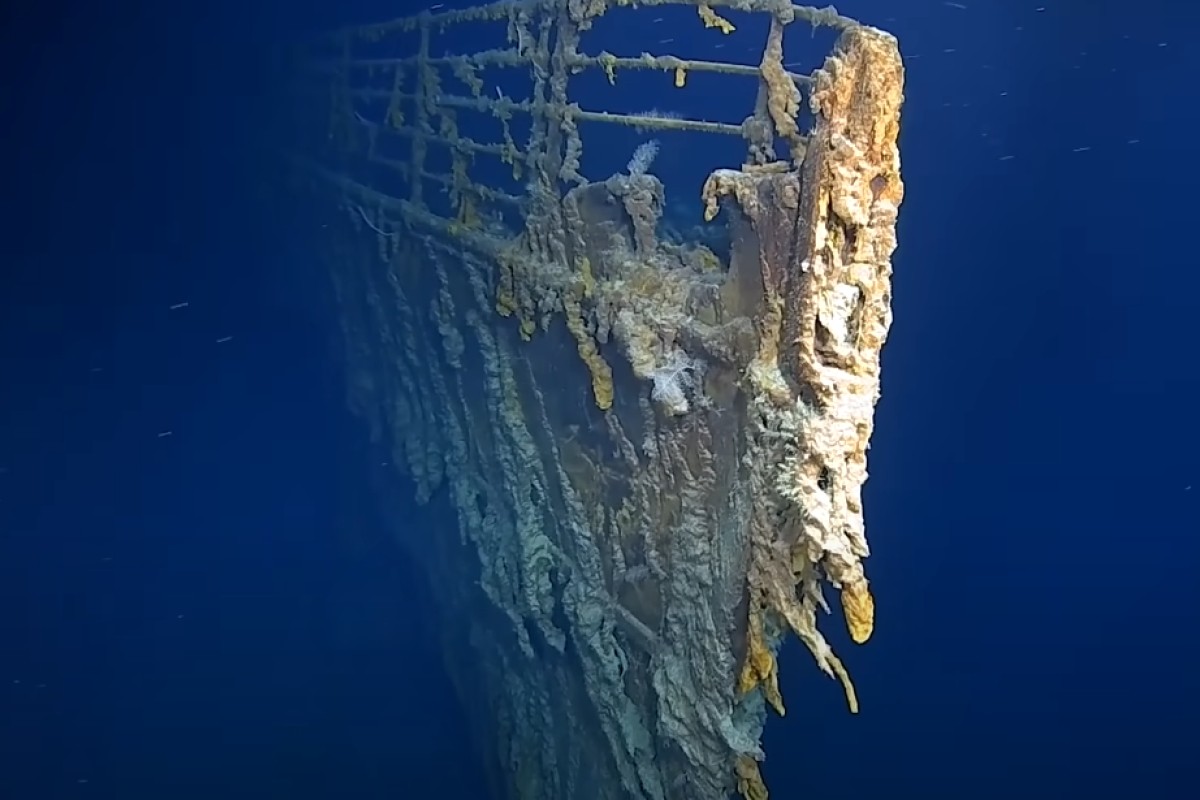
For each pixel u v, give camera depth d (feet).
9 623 45.73
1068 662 63.72
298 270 45.93
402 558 42.24
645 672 19.80
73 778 36.99
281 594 45.52
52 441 58.75
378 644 40.81
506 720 26.71
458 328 26.05
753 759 17.22
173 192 68.18
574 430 20.97
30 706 40.06
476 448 26.23
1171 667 63.52
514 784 26.16
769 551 14.26
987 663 62.28
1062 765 52.70
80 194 70.95
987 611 70.08
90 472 56.49
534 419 22.41
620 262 17.75
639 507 18.70
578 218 18.70
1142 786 51.55
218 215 61.52
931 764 51.19
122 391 61.72
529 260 20.61
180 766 36.55
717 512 16.07
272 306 56.39
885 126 11.68
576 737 23.18
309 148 40.86
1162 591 75.00
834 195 11.88
